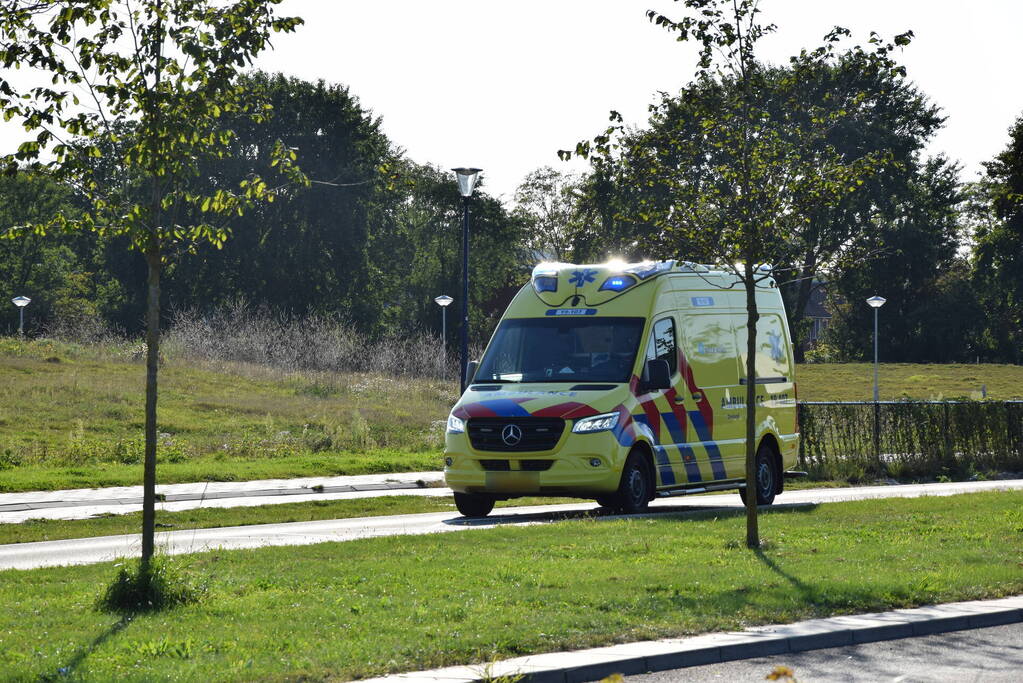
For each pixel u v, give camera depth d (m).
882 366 95.56
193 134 14.56
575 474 23.80
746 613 13.13
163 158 14.55
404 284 119.12
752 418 18.72
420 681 10.23
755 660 11.88
